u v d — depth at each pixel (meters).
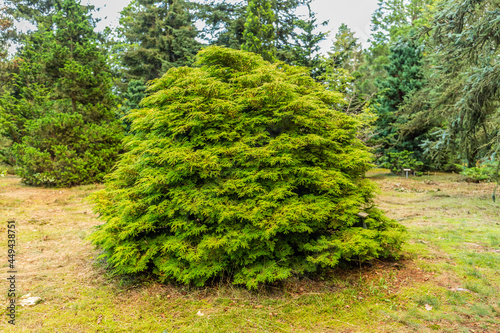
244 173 3.70
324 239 3.82
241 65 4.41
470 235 5.77
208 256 3.54
